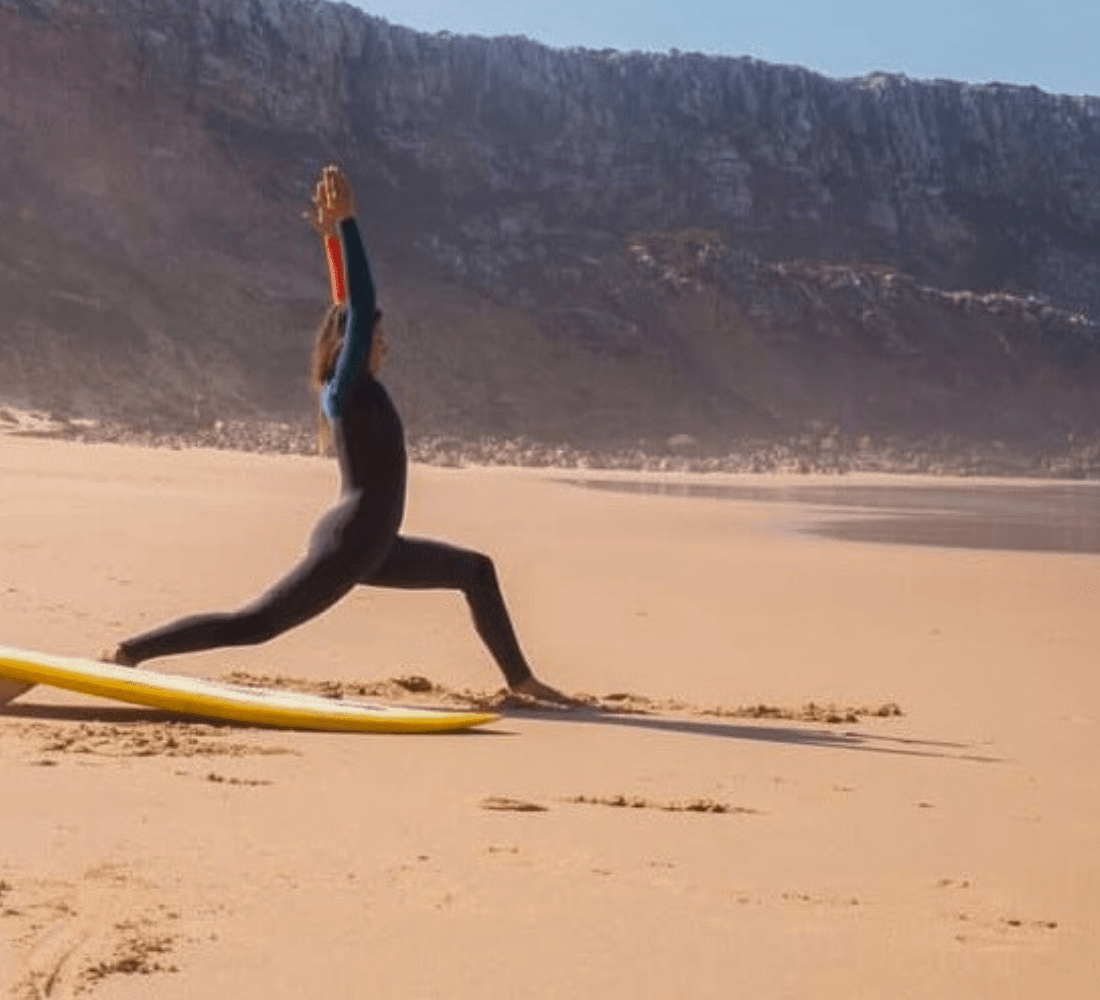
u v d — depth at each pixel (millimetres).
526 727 8758
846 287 118562
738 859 5711
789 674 11828
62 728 7984
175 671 10711
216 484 33531
